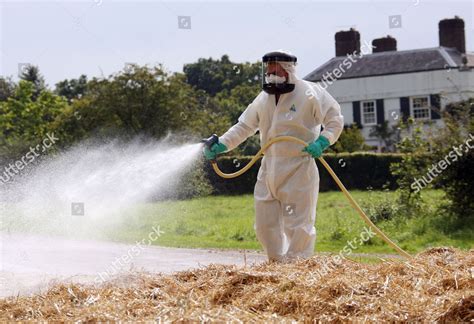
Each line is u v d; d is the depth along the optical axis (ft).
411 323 32.37
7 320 35.94
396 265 41.55
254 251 76.79
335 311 34.27
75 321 34.22
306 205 49.01
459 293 34.32
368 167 175.52
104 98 151.94
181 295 37.91
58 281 47.75
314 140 49.49
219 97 200.44
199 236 96.22
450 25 272.10
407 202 96.73
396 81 267.39
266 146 49.42
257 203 50.21
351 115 274.57
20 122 191.42
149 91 152.76
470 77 255.29
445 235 85.87
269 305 35.86
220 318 32.68
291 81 49.19
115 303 37.06
